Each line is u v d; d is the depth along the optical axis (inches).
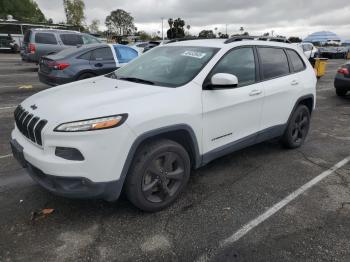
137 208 144.4
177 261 115.5
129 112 126.4
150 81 159.6
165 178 142.1
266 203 154.4
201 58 163.8
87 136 118.6
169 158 141.4
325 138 256.2
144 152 133.8
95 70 389.1
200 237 128.3
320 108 372.8
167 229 132.5
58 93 148.6
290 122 213.3
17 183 165.3
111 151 122.3
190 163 157.4
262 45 192.4
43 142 123.5
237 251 121.1
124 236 127.4
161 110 134.3
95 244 122.5
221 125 162.1
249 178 179.9
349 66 426.9
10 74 585.0
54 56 384.5
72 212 141.6
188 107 143.9
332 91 497.4
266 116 190.5
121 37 1994.3
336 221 141.1
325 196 162.4
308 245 125.2
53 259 114.5
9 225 131.8
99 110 124.0
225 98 160.6
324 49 1504.7
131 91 143.9
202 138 153.9
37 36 622.5
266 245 124.6
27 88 438.6
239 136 175.6
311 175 186.1
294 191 166.7
